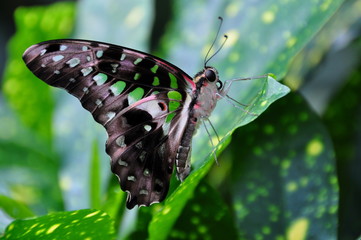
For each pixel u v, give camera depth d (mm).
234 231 559
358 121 605
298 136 565
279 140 566
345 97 608
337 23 612
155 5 647
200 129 578
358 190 598
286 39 570
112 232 537
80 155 592
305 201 561
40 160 608
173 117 567
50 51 550
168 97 567
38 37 617
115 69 558
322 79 622
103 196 574
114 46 555
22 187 597
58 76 553
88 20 605
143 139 566
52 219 531
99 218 532
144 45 596
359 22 611
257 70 573
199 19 598
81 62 553
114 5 604
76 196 584
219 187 602
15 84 614
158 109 567
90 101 559
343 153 602
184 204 549
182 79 566
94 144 564
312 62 610
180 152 565
